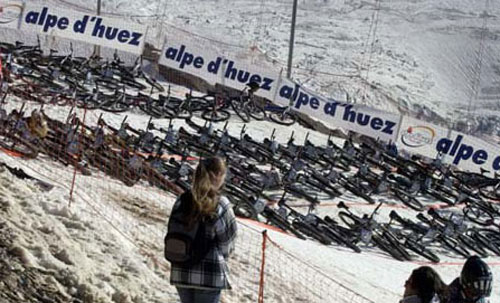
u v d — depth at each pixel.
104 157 16.77
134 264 7.78
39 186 9.81
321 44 51.78
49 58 30.12
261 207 18.62
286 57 47.44
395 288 14.56
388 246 19.94
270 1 58.41
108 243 8.17
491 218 23.73
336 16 57.41
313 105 28.23
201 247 4.73
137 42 29.64
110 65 30.77
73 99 20.14
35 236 7.21
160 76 34.97
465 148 26.77
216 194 4.66
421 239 21.02
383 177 23.67
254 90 28.11
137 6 50.41
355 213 21.94
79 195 10.45
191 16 51.81
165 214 11.88
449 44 54.94
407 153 27.83
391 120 27.19
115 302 6.68
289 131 28.59
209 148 22.94
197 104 28.17
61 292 6.30
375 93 44.78
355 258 17.23
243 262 10.45
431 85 49.34
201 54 28.98
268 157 23.73
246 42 48.38
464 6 60.50
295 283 10.42
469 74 52.19
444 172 26.06
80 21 29.47
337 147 25.78
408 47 54.00
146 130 22.59
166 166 19.66
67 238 7.73
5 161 12.10
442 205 24.38
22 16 29.52
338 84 44.53
